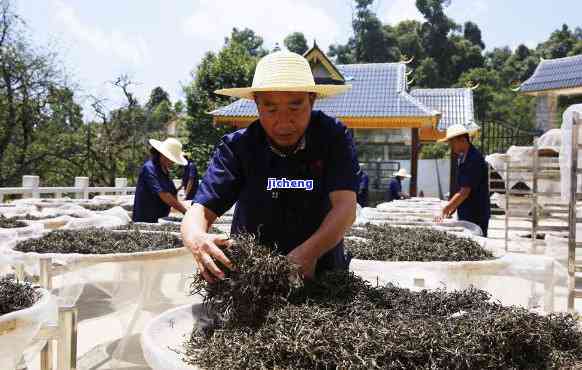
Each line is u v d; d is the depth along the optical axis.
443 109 22.36
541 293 3.78
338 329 1.72
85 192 11.40
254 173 2.44
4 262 3.58
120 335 4.44
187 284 4.17
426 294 2.24
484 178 5.84
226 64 26.75
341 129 2.43
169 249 3.83
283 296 2.00
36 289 2.55
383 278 3.27
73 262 3.56
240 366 1.74
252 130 2.45
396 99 17.75
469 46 52.41
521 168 9.63
